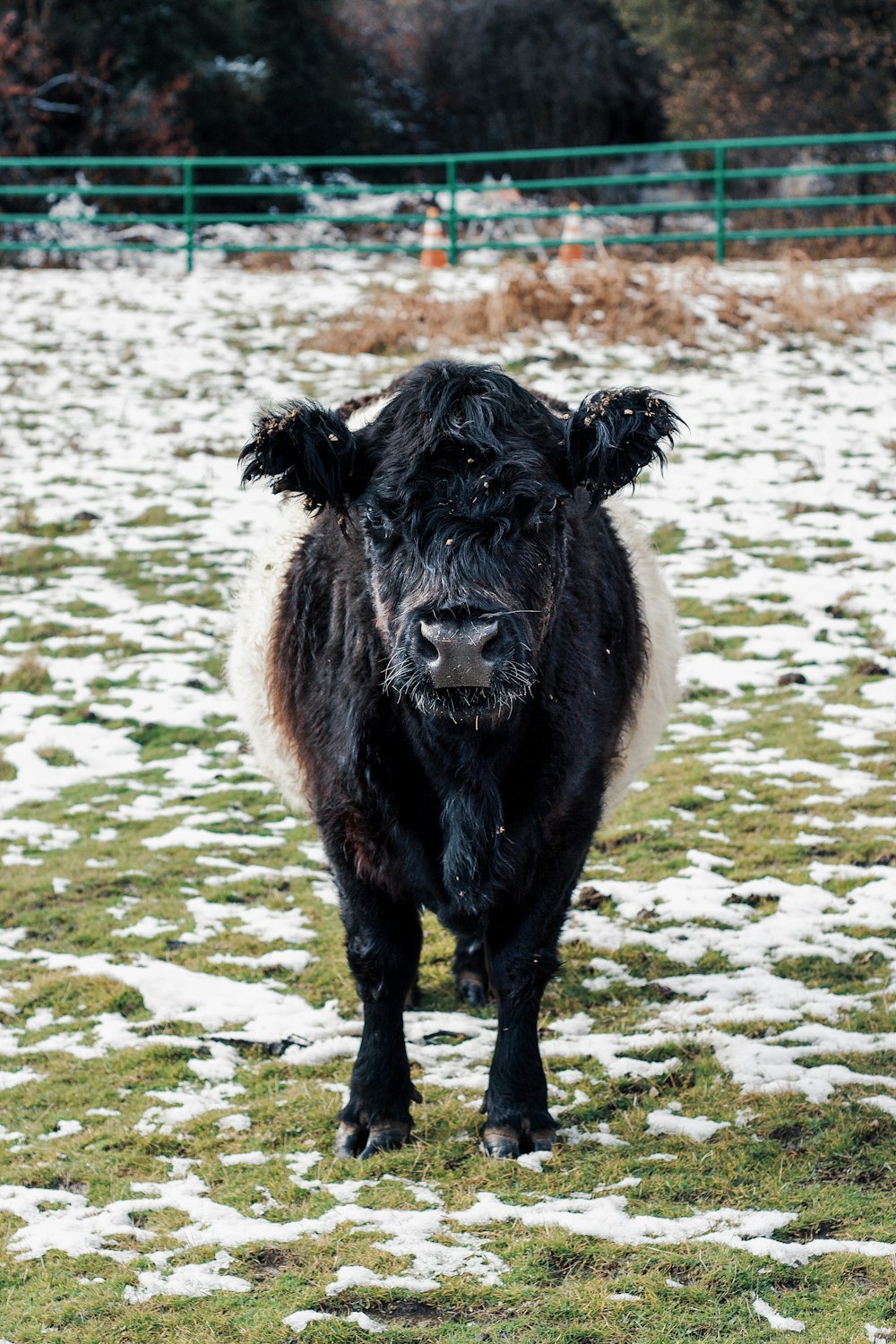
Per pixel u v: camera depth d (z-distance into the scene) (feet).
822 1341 10.79
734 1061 15.58
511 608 11.87
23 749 28.19
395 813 13.43
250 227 92.17
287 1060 16.49
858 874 20.97
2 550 38.24
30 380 52.90
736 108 106.52
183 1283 12.00
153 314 62.18
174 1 104.42
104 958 19.66
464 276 66.28
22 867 23.07
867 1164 13.48
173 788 26.63
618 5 116.57
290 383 51.21
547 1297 11.51
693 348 53.88
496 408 12.40
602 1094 15.14
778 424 45.70
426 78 137.59
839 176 103.96
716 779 25.17
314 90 118.42
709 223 101.35
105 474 43.73
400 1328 11.22
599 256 62.28
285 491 13.32
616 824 23.57
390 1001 14.55
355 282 67.72
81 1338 11.34
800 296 57.72
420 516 12.00
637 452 13.16
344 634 13.78
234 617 19.06
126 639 33.06
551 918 14.28
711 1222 12.55
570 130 135.33
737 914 20.03
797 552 36.01
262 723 17.39
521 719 13.19
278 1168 14.02
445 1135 14.53
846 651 30.78
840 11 103.76
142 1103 15.64
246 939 20.03
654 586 18.49
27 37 95.66
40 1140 14.94
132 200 97.09
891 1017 16.56
